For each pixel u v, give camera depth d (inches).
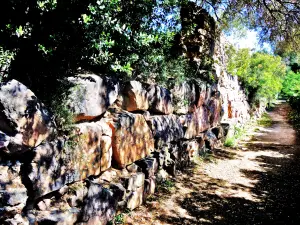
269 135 496.1
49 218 104.1
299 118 673.0
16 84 97.8
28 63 125.2
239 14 386.0
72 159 118.2
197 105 279.9
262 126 617.3
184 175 234.2
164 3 199.6
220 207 184.9
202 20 314.3
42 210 105.6
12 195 91.4
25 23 130.6
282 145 405.4
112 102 155.9
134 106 171.9
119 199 148.4
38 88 121.6
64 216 109.5
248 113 643.5
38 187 100.9
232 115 456.8
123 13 168.7
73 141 118.6
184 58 283.9
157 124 196.7
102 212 133.0
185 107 251.4
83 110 131.0
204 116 306.3
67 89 123.0
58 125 118.0
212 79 329.1
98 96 141.9
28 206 100.6
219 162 290.2
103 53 140.0
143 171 177.8
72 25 128.6
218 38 359.9
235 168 276.1
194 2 302.8
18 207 92.9
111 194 139.0
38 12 129.6
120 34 148.6
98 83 141.7
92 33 129.3
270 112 973.8
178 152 238.4
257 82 652.1
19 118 96.5
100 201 131.4
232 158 312.0
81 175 124.2
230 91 446.9
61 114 118.0
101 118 150.1
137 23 181.5
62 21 129.7
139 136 173.9
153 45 206.4
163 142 204.4
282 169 283.6
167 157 215.6
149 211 166.4
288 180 248.7
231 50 527.8
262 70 661.3
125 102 170.2
